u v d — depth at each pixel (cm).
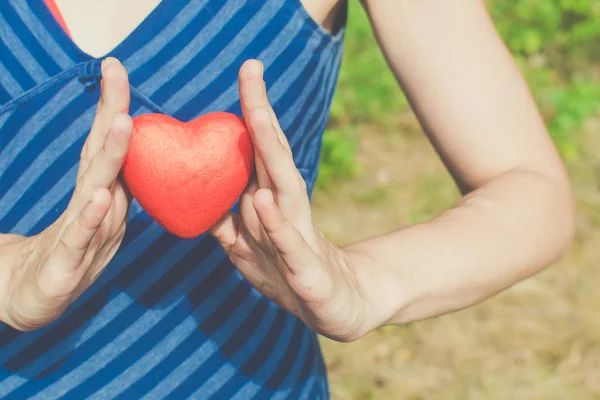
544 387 218
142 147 79
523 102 93
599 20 387
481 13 93
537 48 385
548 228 90
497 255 87
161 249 88
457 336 235
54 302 76
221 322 90
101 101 75
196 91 86
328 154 310
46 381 89
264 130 73
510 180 91
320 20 89
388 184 302
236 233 81
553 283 253
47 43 85
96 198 71
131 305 88
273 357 93
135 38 84
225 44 86
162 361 90
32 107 85
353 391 216
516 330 236
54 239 75
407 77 93
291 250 74
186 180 79
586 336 234
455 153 93
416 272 84
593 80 377
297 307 80
